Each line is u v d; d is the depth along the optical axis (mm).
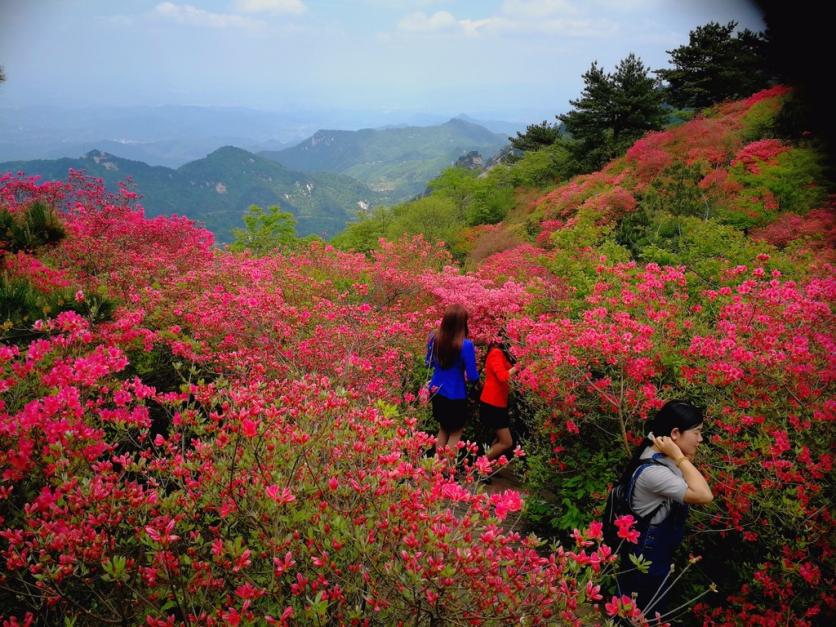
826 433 3160
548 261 7781
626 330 3977
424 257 11383
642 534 2783
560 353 4066
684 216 11266
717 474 3312
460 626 1976
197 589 2053
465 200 38688
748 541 3330
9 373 2691
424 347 6340
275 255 9625
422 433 2736
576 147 33750
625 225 11133
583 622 2152
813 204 10664
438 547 1999
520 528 4488
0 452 2125
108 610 2146
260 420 2555
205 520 2330
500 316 6641
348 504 2367
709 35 29062
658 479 2742
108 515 2008
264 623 1968
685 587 3523
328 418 2664
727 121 20328
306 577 2074
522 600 2025
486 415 5223
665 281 5332
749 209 11648
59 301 3961
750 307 4234
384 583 2125
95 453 2240
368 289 8188
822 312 3781
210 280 6480
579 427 4328
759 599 3221
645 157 19078
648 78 31281
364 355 5164
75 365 2451
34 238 6043
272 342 4805
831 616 2949
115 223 9141
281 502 2020
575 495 4152
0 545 2213
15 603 2166
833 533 2906
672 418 2885
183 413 2664
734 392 3602
